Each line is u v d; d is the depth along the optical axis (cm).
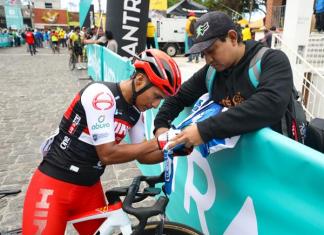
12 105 646
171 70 130
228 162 156
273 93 127
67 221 155
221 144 147
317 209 109
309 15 575
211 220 180
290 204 121
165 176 138
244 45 152
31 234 144
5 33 2944
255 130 133
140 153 138
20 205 284
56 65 1409
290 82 133
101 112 132
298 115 150
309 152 110
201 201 189
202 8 2075
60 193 148
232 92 153
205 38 138
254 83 143
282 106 128
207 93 180
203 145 156
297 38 584
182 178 215
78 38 1245
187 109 211
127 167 365
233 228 159
